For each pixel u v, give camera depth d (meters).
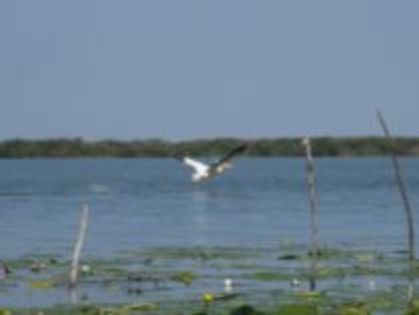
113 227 56.34
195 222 60.09
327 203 78.69
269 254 39.22
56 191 103.44
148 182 131.88
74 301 27.14
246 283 30.64
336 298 26.94
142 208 74.44
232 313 19.77
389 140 28.73
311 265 34.91
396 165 29.36
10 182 131.88
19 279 31.33
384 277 31.44
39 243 46.62
